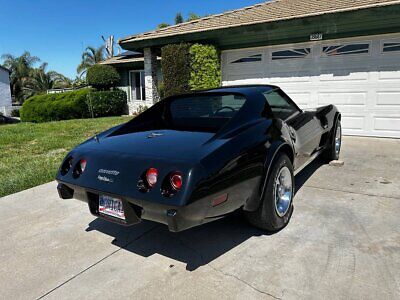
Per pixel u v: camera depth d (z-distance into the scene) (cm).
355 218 301
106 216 251
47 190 434
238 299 198
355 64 733
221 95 324
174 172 210
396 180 407
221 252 255
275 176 272
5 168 550
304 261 234
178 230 209
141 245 276
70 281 228
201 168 211
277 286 208
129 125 338
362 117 745
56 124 1217
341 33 733
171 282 220
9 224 329
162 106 359
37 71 3853
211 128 301
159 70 1475
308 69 793
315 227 287
